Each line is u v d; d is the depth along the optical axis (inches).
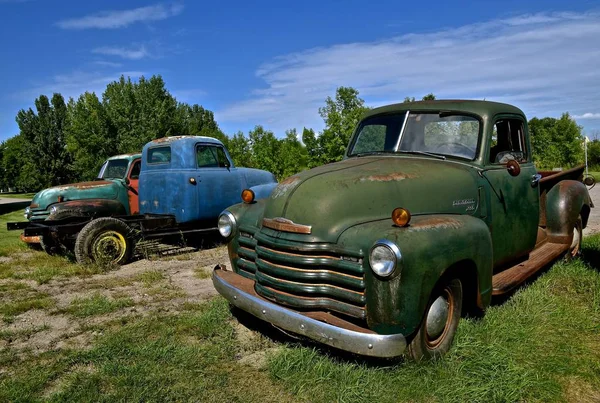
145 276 247.1
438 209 141.2
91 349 150.4
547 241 222.4
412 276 112.4
